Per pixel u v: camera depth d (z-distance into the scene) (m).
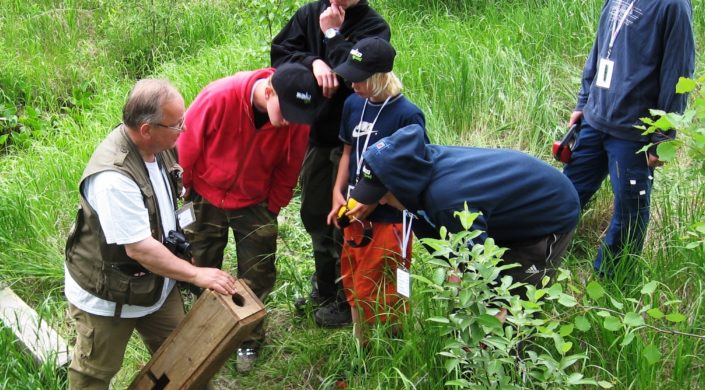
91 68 7.71
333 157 3.83
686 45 3.61
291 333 4.12
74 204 5.21
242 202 3.69
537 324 2.69
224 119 3.47
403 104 3.44
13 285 4.57
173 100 2.80
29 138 6.62
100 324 3.08
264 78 3.49
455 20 6.92
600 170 4.17
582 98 4.20
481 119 5.61
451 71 5.87
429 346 3.40
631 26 3.75
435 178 3.04
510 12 6.91
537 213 3.15
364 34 3.73
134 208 2.83
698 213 4.15
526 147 5.38
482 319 2.64
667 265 3.92
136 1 8.25
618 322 2.69
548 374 2.74
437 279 2.68
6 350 3.84
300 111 3.22
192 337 3.03
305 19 3.87
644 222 3.98
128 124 2.81
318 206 3.98
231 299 2.99
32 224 4.88
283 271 4.48
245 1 7.88
